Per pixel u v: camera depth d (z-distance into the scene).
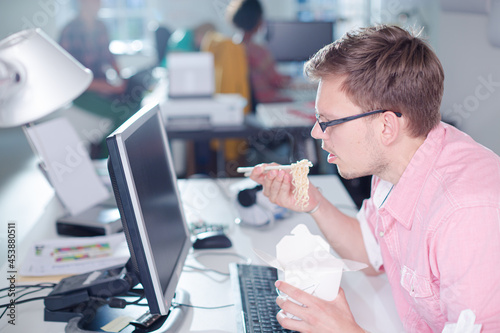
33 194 4.04
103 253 1.55
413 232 1.10
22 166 4.79
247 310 1.24
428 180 1.07
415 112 1.05
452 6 2.75
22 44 1.54
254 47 4.20
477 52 2.62
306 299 1.03
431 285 1.06
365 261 1.48
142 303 1.29
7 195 4.00
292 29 4.80
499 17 2.30
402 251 1.18
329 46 1.10
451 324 0.95
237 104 3.32
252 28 4.17
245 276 1.41
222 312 1.27
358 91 1.05
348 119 1.07
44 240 1.62
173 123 3.31
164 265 1.19
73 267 1.47
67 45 4.85
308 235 1.08
